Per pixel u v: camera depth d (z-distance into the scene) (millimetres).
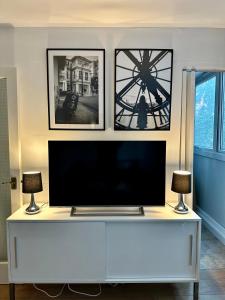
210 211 3846
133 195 2354
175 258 2184
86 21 2400
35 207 2303
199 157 4305
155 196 2357
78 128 2533
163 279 2186
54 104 2514
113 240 2172
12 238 2146
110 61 2508
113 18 2346
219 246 3197
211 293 2316
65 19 2363
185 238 2176
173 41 2512
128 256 2180
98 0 1995
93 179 2338
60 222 2137
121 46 2498
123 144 2328
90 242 2154
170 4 2076
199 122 4348
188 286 2449
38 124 2537
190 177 2293
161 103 2529
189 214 2240
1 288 2424
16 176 2488
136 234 2168
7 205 2557
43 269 2164
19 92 2508
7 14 2252
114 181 2342
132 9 2164
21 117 2527
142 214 2242
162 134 2561
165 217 2178
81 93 2514
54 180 2326
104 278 2170
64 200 2338
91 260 2164
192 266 2186
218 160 3549
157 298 2275
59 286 2449
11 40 2486
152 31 2498
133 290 2387
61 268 2166
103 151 2326
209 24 2467
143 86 2518
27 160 2555
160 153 2336
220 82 3572
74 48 2484
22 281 2162
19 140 2498
